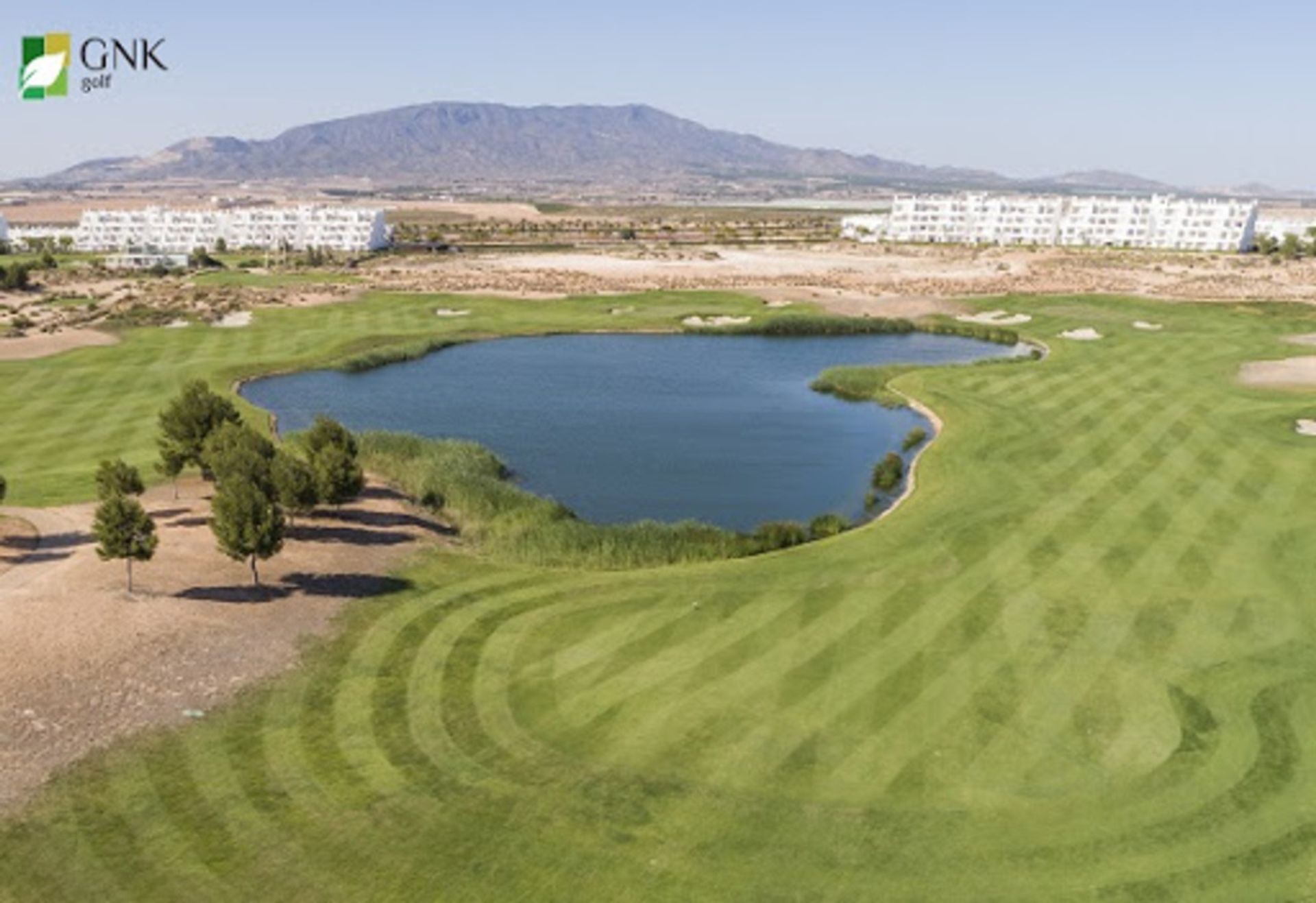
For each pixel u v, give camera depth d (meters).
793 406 79.25
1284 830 24.62
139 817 24.14
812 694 31.25
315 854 23.03
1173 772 27.12
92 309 113.75
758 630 36.00
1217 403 71.44
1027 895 22.25
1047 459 58.41
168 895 21.48
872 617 37.09
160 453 52.16
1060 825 24.80
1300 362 87.44
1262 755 27.95
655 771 26.91
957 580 40.56
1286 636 35.34
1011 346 106.06
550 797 25.59
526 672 32.75
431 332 104.25
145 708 29.05
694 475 61.09
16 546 40.16
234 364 85.31
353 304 120.12
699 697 31.05
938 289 138.62
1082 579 40.50
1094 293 132.62
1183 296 131.12
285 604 36.78
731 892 22.16
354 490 45.50
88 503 46.56
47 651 31.11
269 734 28.19
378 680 31.75
